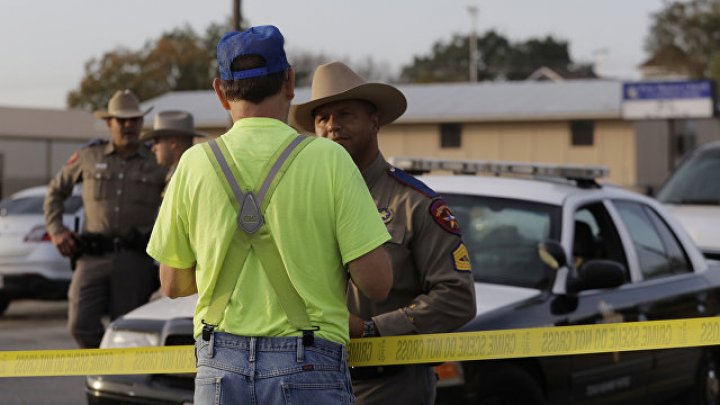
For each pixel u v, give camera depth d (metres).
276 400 5.42
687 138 73.00
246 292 5.53
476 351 7.24
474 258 10.72
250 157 5.61
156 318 10.14
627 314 10.96
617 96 67.25
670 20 130.50
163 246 5.82
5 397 13.07
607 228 11.52
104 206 13.05
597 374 10.66
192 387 9.62
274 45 5.66
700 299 12.26
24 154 73.00
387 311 7.32
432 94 72.19
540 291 10.26
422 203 7.20
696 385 12.60
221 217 5.56
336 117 7.38
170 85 105.19
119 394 9.84
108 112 13.09
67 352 7.62
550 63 172.75
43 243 23.09
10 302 25.39
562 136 67.19
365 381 7.34
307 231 5.52
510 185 11.44
